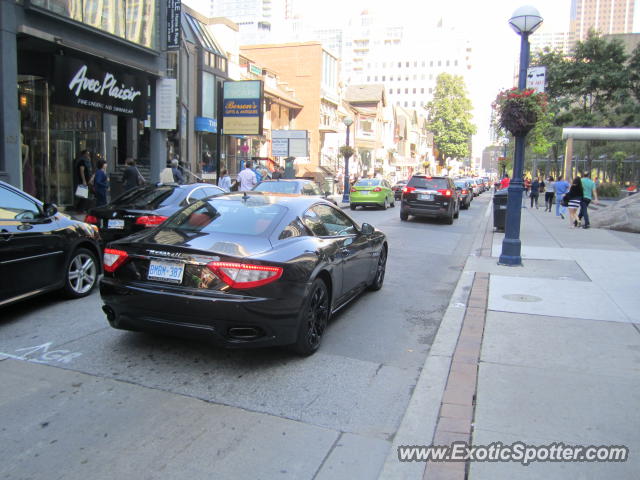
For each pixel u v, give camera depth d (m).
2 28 10.98
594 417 3.70
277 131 29.39
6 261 5.54
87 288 6.98
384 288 8.09
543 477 3.01
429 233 15.70
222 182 19.31
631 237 14.04
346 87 59.56
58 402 3.91
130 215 8.26
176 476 3.04
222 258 4.32
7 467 3.08
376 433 3.62
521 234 14.59
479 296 7.15
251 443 3.42
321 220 5.85
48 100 15.42
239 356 4.94
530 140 21.36
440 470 3.08
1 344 5.09
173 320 4.41
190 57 24.11
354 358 5.03
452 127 81.00
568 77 33.28
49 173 15.67
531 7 9.12
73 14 12.70
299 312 4.64
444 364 4.75
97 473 3.04
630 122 32.41
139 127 20.72
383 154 61.59
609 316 6.19
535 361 4.74
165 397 4.04
